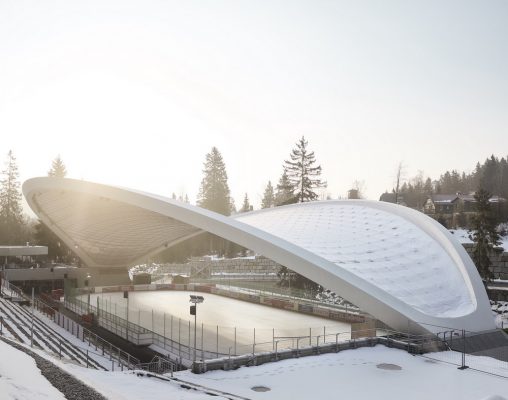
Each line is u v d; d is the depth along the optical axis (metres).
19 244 89.94
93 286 52.66
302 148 65.38
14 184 90.19
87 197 33.84
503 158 113.00
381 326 24.77
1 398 6.46
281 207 39.81
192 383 14.58
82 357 22.14
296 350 18.52
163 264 76.19
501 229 59.22
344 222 31.78
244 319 30.89
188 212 25.91
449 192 122.44
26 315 31.14
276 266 56.56
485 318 23.44
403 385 15.08
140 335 24.14
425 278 25.12
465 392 14.44
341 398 13.65
